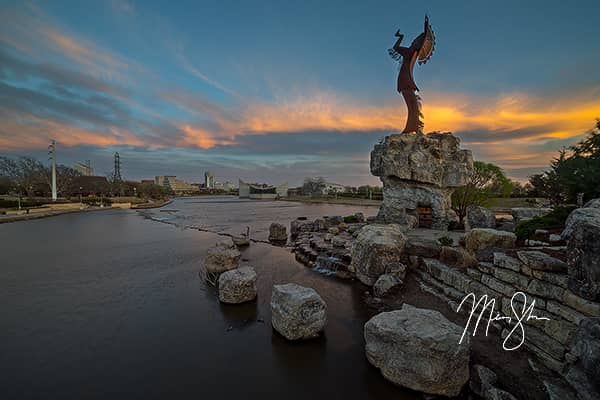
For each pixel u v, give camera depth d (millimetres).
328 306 10734
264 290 12500
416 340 6266
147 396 6305
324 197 100000
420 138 20578
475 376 6262
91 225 35781
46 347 8211
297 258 17609
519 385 5809
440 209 20156
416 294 10609
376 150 22656
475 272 9234
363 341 8422
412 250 12695
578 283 5977
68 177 86688
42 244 23078
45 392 6410
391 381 6629
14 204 52531
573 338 5695
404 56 22016
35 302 11367
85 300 11547
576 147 15430
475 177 23875
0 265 16688
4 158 70000
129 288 12867
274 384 6684
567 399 5016
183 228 32438
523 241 10531
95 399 6207
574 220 6875
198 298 11734
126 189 105875
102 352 7965
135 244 22906
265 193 148250
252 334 8898
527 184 36406
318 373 7051
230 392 6426
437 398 6047
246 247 21219
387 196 21766
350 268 13945
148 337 8742
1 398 6195
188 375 7004
